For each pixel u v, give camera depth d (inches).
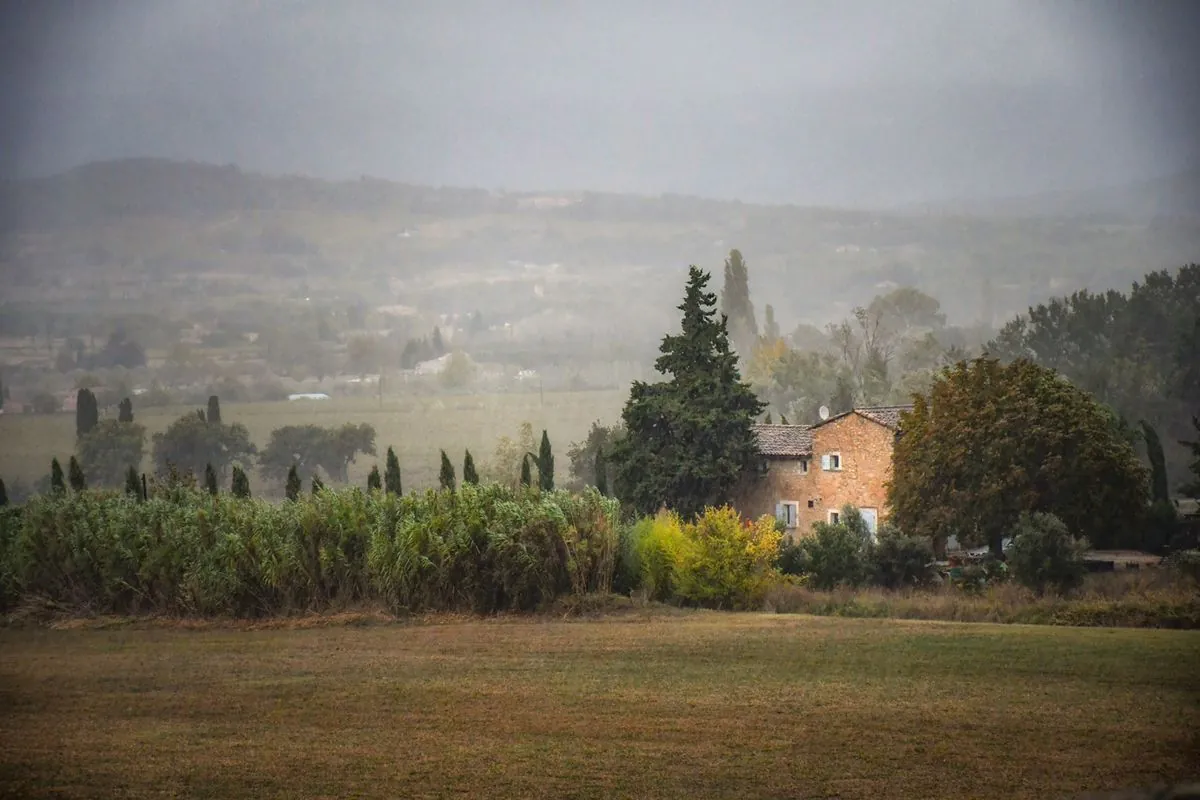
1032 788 1294.3
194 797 1316.4
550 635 2118.6
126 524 2480.3
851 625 2162.9
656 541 2465.6
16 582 2481.5
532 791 1302.9
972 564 2800.2
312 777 1368.1
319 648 2052.2
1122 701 1608.0
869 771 1352.1
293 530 2402.8
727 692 1688.0
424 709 1632.6
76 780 1378.0
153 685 1809.8
